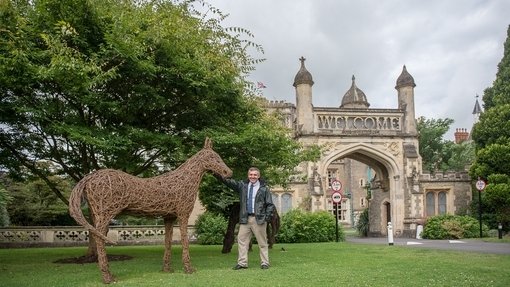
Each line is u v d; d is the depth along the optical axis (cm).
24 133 1204
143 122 1213
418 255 1178
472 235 2302
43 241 1825
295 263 992
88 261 1097
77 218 717
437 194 2822
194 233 2081
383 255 1184
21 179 1355
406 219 2750
